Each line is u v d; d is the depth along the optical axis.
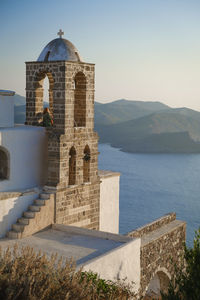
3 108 20.53
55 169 20.89
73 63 21.06
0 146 19.58
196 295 11.37
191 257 12.34
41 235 19.66
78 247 18.23
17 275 9.54
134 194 174.75
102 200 25.17
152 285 26.06
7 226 19.28
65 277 10.20
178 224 27.53
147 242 22.86
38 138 21.34
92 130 23.02
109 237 19.53
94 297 10.86
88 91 22.41
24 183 20.80
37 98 22.64
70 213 21.73
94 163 23.27
